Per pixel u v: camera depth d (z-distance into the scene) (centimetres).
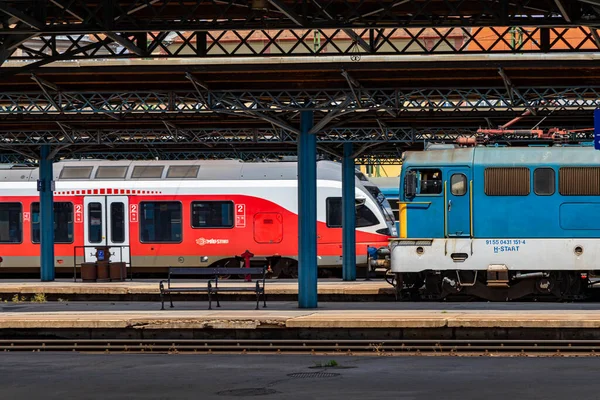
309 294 3616
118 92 3800
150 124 4591
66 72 3200
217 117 4366
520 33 3116
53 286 4503
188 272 3734
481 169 3881
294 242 5459
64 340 2819
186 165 5584
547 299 3934
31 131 4881
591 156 3841
